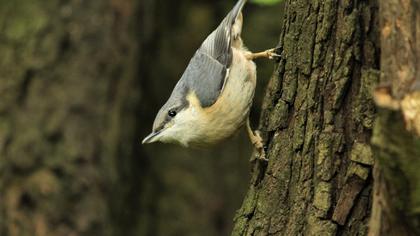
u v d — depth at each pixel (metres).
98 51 12.98
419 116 4.68
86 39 12.87
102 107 13.10
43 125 12.55
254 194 7.06
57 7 12.70
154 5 14.59
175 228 15.37
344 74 6.35
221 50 8.90
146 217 15.00
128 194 14.43
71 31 12.76
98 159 13.02
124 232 14.27
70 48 12.78
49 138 12.59
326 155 6.39
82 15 12.84
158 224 15.24
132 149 14.48
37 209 12.42
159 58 15.63
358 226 6.20
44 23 12.60
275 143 6.90
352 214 6.22
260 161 7.02
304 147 6.59
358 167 6.18
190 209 15.58
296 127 6.70
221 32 9.05
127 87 13.71
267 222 6.79
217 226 15.70
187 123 8.88
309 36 6.67
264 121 7.12
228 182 15.84
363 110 6.23
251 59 8.73
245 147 15.96
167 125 9.05
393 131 4.72
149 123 15.08
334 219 6.27
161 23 15.53
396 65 5.11
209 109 8.64
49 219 12.45
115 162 13.51
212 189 15.80
